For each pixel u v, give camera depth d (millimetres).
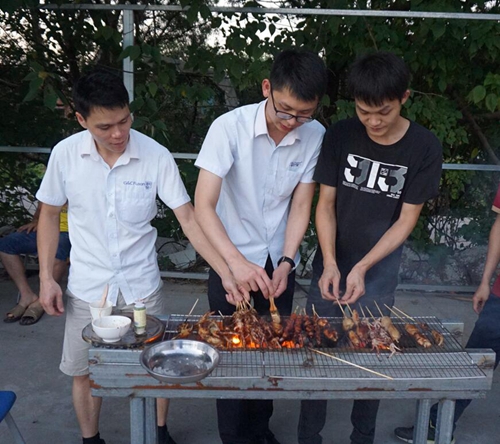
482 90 4820
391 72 2281
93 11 5004
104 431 3285
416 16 4539
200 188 2600
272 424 3375
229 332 2352
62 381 3770
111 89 2281
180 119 5391
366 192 2701
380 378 2059
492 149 5570
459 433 3328
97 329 2209
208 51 4891
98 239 2652
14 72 5203
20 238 4602
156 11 5000
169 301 5184
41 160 5559
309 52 2307
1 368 3902
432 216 5750
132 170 2590
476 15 4527
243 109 2637
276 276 2641
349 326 2430
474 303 3092
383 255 2629
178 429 3316
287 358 2174
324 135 2766
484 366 2219
